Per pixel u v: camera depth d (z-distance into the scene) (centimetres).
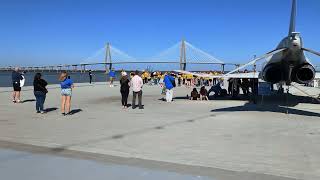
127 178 657
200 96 2312
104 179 652
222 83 3822
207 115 1534
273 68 1819
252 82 2362
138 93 1788
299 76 1803
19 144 934
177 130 1154
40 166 733
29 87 3491
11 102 2059
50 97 2411
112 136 1048
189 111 1681
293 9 1772
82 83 4825
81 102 2114
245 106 1927
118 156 815
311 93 2906
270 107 1878
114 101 2189
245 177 663
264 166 738
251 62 1597
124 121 1349
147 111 1680
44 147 901
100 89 3403
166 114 1566
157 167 726
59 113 1588
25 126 1226
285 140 1001
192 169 713
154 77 4512
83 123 1298
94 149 881
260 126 1239
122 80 1834
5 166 732
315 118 1448
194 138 1024
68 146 912
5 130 1144
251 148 900
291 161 779
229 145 934
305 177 668
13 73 2031
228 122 1330
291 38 1570
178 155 826
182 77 4347
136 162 764
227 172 694
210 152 856
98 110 1709
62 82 1536
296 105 1995
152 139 1007
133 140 992
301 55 1670
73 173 687
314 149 894
